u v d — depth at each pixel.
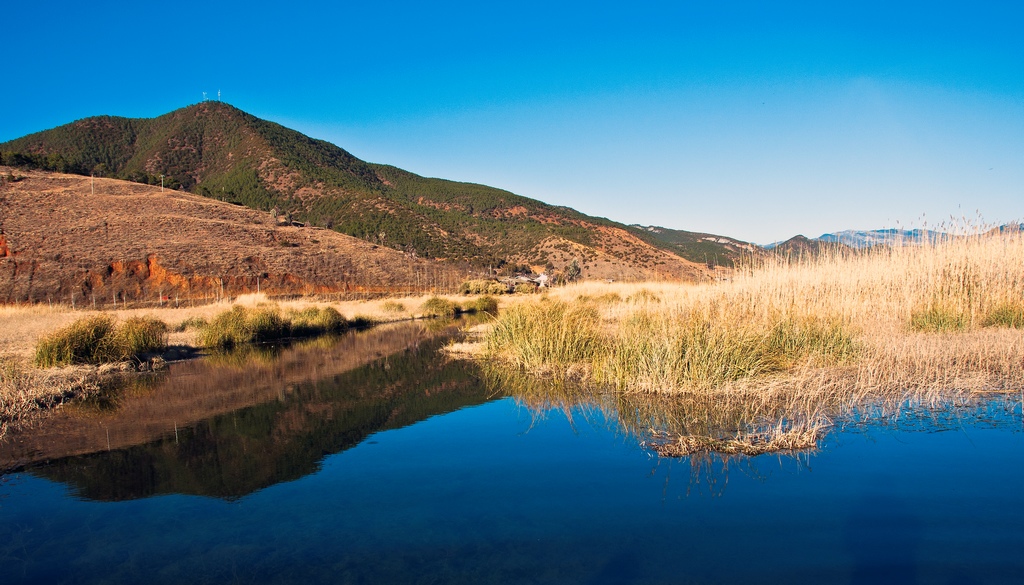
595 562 3.87
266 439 7.19
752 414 7.50
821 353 10.20
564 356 11.59
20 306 33.41
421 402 9.17
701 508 4.72
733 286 13.89
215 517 4.83
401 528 4.50
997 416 7.07
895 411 7.38
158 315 25.03
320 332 22.86
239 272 46.59
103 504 5.17
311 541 4.32
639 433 6.95
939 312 12.41
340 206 103.62
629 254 91.31
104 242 45.56
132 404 9.34
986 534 4.11
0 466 6.27
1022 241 14.95
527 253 93.00
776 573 3.66
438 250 85.56
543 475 5.62
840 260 15.88
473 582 3.62
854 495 4.88
